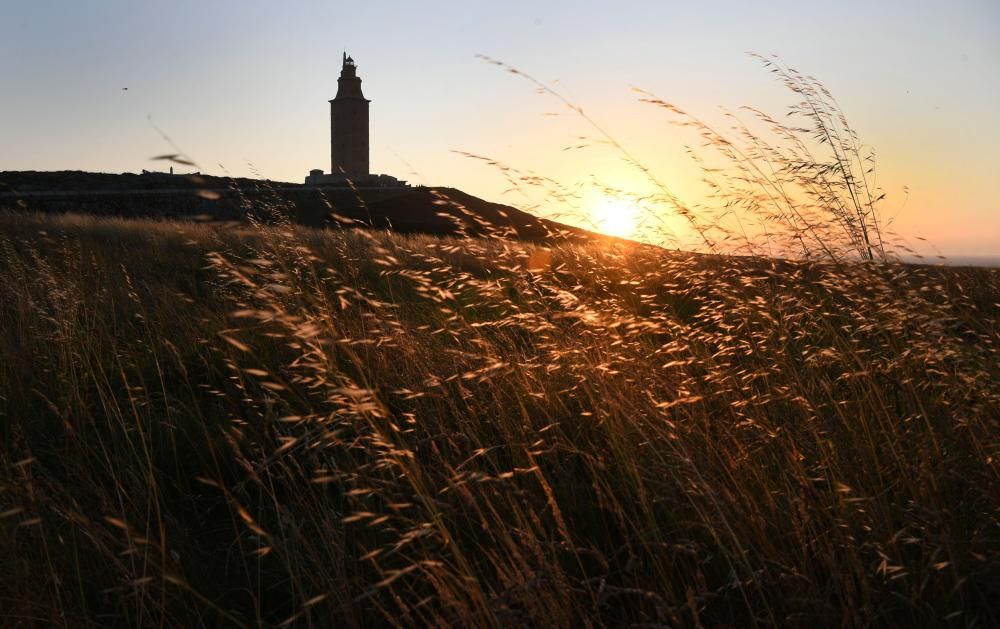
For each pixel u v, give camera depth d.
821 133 4.07
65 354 4.44
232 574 2.66
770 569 2.28
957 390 2.83
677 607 2.13
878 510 2.36
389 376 3.90
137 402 3.99
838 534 2.21
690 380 3.25
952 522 2.28
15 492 2.73
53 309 5.58
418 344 4.13
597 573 2.51
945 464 2.59
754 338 3.78
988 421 2.74
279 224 5.28
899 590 2.18
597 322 3.55
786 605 2.13
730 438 2.95
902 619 2.11
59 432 3.77
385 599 2.38
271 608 2.45
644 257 4.40
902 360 2.99
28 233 12.82
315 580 2.37
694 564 2.43
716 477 2.69
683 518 2.57
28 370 4.47
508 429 3.22
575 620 2.17
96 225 15.77
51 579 2.34
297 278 4.13
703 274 4.20
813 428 2.77
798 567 2.27
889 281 3.55
